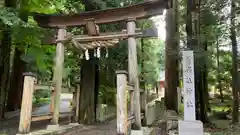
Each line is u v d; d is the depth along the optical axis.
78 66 10.80
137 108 5.55
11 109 10.45
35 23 7.23
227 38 10.42
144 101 7.25
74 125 6.84
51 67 8.95
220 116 11.57
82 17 6.78
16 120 7.96
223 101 16.22
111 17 6.55
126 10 6.36
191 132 5.88
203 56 8.16
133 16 6.25
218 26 9.08
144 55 15.91
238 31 8.72
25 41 7.18
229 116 11.84
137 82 5.74
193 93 6.14
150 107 8.61
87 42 6.86
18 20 5.47
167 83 11.58
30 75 4.54
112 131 6.66
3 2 6.55
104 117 9.20
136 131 5.39
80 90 8.12
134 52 5.98
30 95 4.54
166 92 11.61
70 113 7.15
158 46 21.66
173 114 10.26
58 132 5.63
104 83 11.61
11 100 10.53
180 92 12.80
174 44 10.34
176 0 11.84
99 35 6.65
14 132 5.78
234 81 8.96
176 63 11.68
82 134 6.15
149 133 6.15
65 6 8.91
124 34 6.29
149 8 6.12
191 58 6.37
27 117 4.43
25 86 4.49
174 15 11.52
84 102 8.00
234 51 8.94
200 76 8.86
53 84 6.04
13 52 11.30
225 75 16.02
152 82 19.17
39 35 6.76
